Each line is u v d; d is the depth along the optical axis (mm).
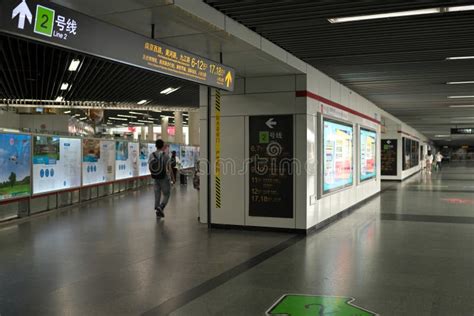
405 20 6191
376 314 4266
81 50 4121
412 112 20312
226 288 5121
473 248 7305
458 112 20250
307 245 7586
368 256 6746
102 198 15055
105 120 43812
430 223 10000
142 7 4738
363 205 13602
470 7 5641
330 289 5082
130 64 4727
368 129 14883
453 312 4320
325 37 6961
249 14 5789
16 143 10070
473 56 8461
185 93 16047
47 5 3777
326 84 10148
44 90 15867
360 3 5457
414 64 9180
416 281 5398
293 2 5363
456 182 24031
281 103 8844
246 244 7656
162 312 4352
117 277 5574
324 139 9695
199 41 6223
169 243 7699
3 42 8930
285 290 5043
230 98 9219
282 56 7578
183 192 17188
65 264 6223
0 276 5621
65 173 12383
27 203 10805
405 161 27875
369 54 8195
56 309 4438
